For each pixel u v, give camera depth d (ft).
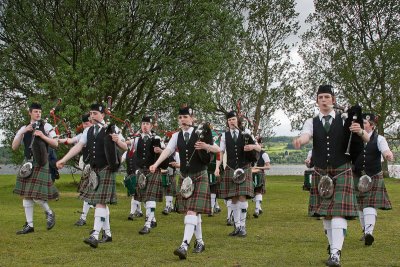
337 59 72.43
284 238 17.97
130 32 41.81
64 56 42.01
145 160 20.51
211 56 42.39
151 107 45.80
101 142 16.21
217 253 15.07
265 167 25.68
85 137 16.79
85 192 17.63
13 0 40.75
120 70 41.32
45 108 37.81
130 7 40.78
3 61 41.91
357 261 13.94
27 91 45.14
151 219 19.43
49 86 40.22
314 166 13.28
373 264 13.57
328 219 13.47
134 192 23.08
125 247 15.92
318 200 13.11
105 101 44.14
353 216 12.52
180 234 18.90
